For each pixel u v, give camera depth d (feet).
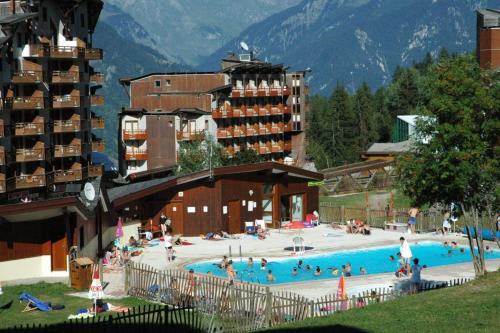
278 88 484.74
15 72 287.89
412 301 127.34
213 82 447.01
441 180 150.41
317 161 556.51
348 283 181.78
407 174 154.92
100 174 337.52
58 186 306.14
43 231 175.01
